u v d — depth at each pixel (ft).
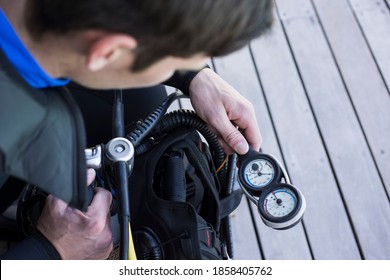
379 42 6.33
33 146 1.86
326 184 5.46
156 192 3.33
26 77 1.86
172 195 3.14
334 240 5.21
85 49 1.63
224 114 3.34
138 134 3.14
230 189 3.57
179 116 3.33
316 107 5.87
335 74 6.08
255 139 3.53
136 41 1.57
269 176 3.24
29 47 1.77
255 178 3.25
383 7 6.50
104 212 2.97
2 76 1.76
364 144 5.69
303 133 5.72
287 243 5.19
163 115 3.31
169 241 2.97
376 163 5.59
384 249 5.19
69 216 2.90
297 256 5.14
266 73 6.05
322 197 5.39
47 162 1.92
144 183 3.12
